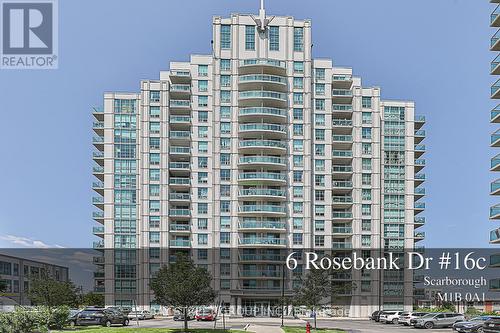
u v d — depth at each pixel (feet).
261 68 318.86
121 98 326.24
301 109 321.32
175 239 312.09
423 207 333.83
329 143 322.55
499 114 204.44
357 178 321.93
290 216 313.12
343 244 316.81
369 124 327.67
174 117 318.45
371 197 321.93
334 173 322.55
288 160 317.83
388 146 333.62
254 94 315.58
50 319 122.72
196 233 311.06
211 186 315.17
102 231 324.60
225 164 315.99
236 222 311.47
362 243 317.63
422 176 337.52
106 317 172.55
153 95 319.27
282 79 320.09
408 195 330.75
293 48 324.80
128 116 325.21
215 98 318.65
